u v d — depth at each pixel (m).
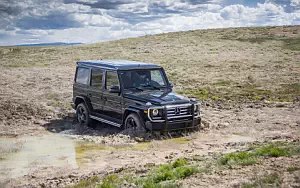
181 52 41.19
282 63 31.08
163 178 6.10
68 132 11.22
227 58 35.34
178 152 8.66
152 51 43.03
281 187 4.92
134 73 10.85
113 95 10.85
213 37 55.97
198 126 10.75
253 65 30.23
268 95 17.80
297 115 12.83
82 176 6.98
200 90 19.94
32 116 13.41
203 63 32.41
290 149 7.23
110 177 6.46
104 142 9.75
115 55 40.72
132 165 7.64
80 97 12.18
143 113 9.88
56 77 25.64
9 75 26.50
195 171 6.28
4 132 11.10
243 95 18.03
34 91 19.66
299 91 18.75
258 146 8.23
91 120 12.00
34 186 6.46
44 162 8.13
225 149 8.57
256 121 11.93
